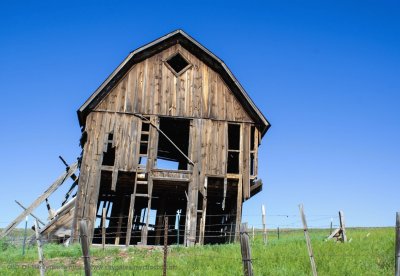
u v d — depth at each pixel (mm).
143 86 27828
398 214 10023
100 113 27094
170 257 19359
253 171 27625
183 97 27984
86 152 26422
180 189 28797
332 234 23641
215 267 16234
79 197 25688
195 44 28406
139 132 27125
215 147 27500
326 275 13977
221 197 30875
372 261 16219
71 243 24891
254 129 28312
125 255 21328
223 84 28609
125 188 28688
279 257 17250
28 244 25969
